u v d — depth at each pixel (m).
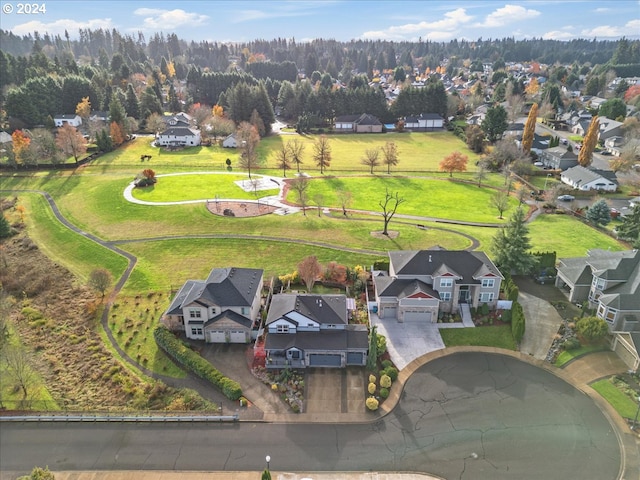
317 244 85.12
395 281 64.62
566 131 199.88
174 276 74.81
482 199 116.56
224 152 159.88
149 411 48.59
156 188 117.19
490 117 169.75
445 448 44.06
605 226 100.12
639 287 60.00
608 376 53.16
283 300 60.09
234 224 94.12
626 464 42.19
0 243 88.94
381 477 41.25
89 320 64.25
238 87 192.38
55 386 52.75
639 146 150.50
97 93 199.12
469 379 52.88
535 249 84.12
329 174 135.88
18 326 63.84
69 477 41.78
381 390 50.44
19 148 130.12
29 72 198.12
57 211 103.25
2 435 46.41
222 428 46.66
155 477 41.59
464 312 64.50
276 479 41.12
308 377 53.31
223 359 56.16
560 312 64.88
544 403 49.31
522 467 42.03
